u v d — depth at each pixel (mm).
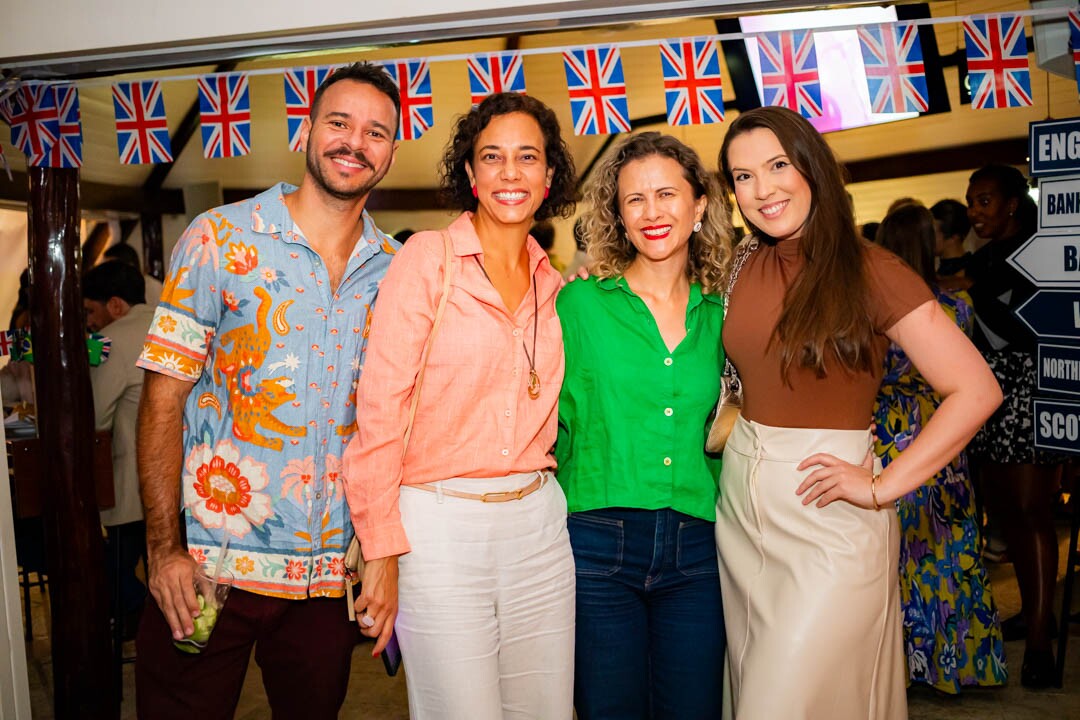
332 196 1942
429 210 6879
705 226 2125
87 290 3924
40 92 2738
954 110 5879
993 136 5887
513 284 2021
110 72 2777
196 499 1951
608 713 2078
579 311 2102
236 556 1933
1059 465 3412
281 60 5441
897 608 1934
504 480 1905
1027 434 3338
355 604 1825
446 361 1880
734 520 2002
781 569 1890
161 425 1899
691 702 2094
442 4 2469
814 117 2498
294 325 1923
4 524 2734
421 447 1892
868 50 2469
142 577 4887
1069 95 5598
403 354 1841
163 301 1902
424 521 1850
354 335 1987
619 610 2082
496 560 1869
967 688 3443
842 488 1821
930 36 4641
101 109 5484
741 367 1996
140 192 6352
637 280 2137
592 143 6516
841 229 1842
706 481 2111
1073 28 2455
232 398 1931
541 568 1921
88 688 3098
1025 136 5812
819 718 1818
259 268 1910
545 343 2006
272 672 2064
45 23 2605
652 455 2062
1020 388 3348
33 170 2908
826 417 1890
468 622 1822
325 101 1944
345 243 2008
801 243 1896
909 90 2471
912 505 3236
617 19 2508
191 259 1894
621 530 2061
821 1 2479
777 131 1866
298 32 2570
